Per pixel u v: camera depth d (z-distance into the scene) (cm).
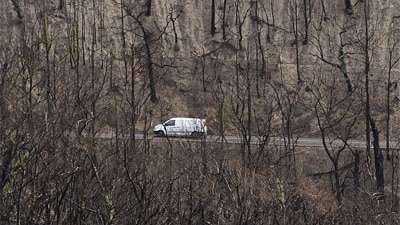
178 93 8869
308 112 8331
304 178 6106
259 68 9119
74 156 4456
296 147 7319
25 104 4769
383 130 8269
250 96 8275
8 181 4166
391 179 6819
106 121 6256
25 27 8688
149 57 8281
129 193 4562
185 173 5297
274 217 4925
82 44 8681
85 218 4294
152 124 7962
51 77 6475
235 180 5294
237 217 4850
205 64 9269
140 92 7819
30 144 4456
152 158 5459
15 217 4197
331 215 5528
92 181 4672
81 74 7500
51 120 4647
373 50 8750
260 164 6106
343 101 8000
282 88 8856
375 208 5766
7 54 6366
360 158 7138
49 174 4322
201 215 4744
